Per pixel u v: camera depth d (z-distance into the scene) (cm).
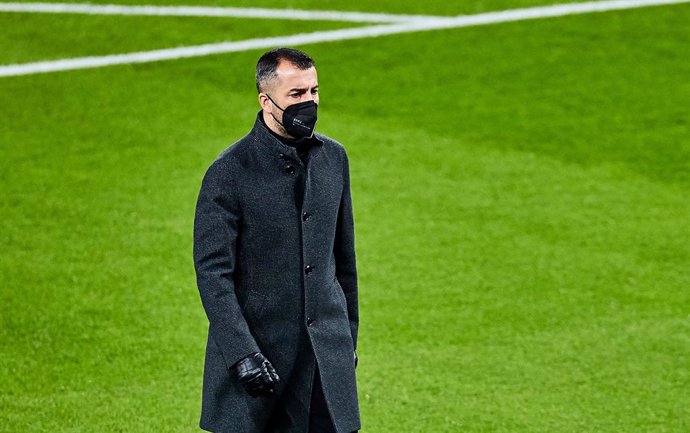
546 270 2967
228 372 1631
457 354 2516
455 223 3275
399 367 2452
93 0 5562
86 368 2464
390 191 3506
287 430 1670
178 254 3075
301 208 1616
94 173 3669
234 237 1594
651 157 3794
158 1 5541
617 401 2305
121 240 3162
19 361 2494
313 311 1630
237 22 5228
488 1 5406
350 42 4938
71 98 4375
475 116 4172
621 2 5309
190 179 3622
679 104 4244
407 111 4225
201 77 4606
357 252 3072
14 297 2808
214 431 1650
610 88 4412
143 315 2717
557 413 2255
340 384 1644
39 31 5128
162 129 4069
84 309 2747
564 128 4047
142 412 2261
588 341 2573
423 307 2752
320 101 4334
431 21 5172
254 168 1605
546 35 4962
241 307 1622
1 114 4212
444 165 3722
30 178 3619
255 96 4412
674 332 2617
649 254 3072
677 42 4856
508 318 2695
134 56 4838
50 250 3097
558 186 3556
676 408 2275
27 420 2223
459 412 2258
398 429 2189
